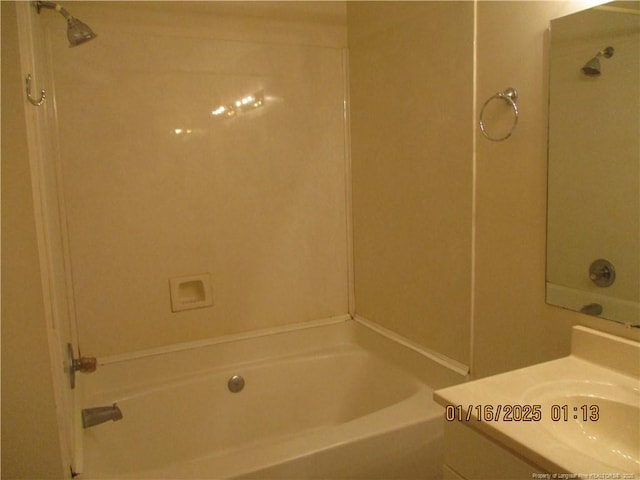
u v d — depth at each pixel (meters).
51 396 1.07
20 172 0.99
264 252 2.18
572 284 1.25
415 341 1.93
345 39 2.24
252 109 2.09
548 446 0.80
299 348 2.26
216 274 2.10
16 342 1.03
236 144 2.08
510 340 1.46
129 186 1.91
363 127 2.17
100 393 1.90
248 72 2.07
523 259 1.39
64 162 1.80
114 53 1.85
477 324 1.59
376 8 2.00
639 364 1.07
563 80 1.23
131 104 1.89
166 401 1.94
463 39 1.55
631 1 1.07
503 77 1.41
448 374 1.72
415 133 1.82
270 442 2.11
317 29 2.19
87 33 1.46
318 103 2.21
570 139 1.22
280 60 2.12
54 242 1.45
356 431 1.45
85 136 1.83
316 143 2.23
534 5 1.29
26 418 1.05
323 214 2.28
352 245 2.34
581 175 1.20
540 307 1.35
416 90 1.79
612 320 1.15
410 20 1.80
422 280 1.85
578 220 1.22
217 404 2.04
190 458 1.97
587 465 0.74
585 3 1.16
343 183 2.31
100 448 1.73
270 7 2.05
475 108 1.52
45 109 1.53
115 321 1.94
